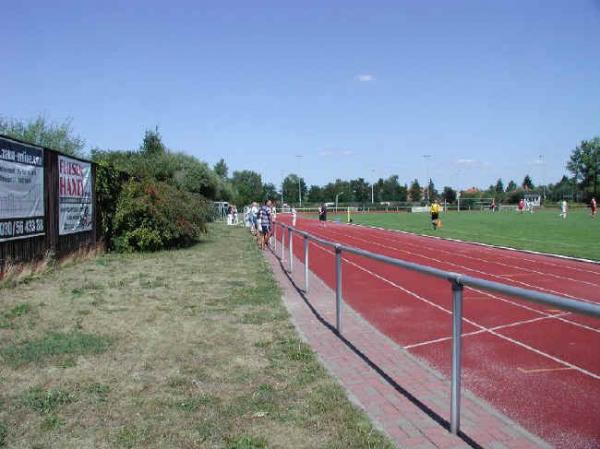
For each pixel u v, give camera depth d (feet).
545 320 26.25
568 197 393.09
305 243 36.11
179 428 14.47
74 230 51.39
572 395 15.74
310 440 13.73
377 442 13.51
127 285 38.01
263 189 415.85
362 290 36.83
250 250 67.62
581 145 386.73
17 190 39.04
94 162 57.00
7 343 22.26
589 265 53.47
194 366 19.75
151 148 165.48
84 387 17.51
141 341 23.06
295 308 31.09
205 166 198.80
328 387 17.53
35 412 15.46
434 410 15.83
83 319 27.02
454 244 81.25
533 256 62.49
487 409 15.78
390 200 452.76
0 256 36.29
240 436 13.91
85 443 13.60
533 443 13.58
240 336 24.06
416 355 21.54
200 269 47.83
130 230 63.16
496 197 388.78
